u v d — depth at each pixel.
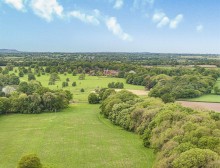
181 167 66.31
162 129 94.62
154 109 117.38
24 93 173.88
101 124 136.75
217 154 68.38
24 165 68.88
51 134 120.75
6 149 102.56
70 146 105.94
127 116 127.69
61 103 166.38
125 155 96.56
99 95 187.12
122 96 153.75
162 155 76.62
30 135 119.31
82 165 88.69
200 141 74.88
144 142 103.88
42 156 95.94
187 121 89.94
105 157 95.00
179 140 79.38
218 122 89.25
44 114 157.62
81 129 128.25
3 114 157.50
